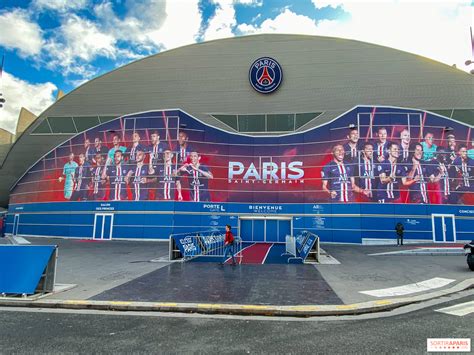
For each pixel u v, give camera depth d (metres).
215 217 27.06
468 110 28.16
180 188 27.20
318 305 7.70
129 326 6.49
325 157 26.67
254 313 7.36
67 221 29.16
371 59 29.45
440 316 7.07
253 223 27.33
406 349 5.24
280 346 5.41
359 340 5.67
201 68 31.06
